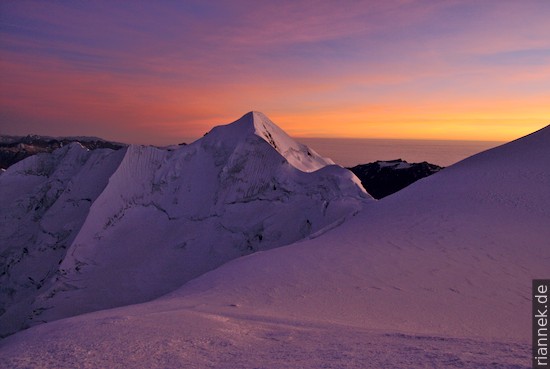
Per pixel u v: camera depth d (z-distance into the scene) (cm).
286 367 517
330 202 5297
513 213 2241
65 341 726
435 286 1416
